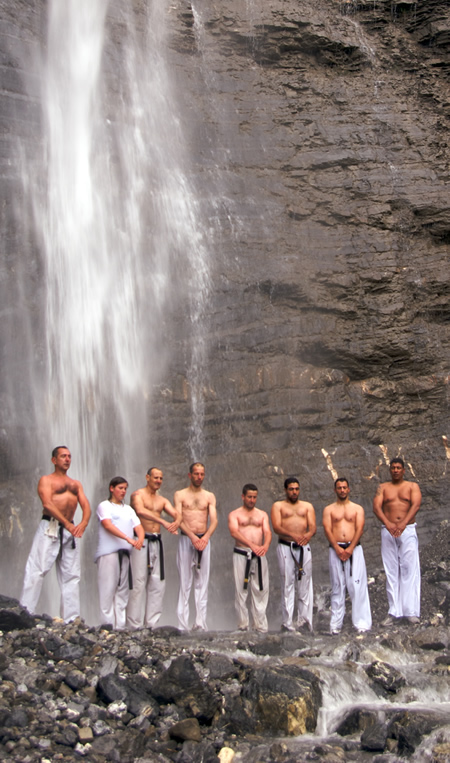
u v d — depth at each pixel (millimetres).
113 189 13070
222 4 16078
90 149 12930
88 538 10898
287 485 8852
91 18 13750
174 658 6484
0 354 10820
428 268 15109
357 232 14914
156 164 13922
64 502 7875
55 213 12102
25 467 10727
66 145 12617
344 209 14984
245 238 14102
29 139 12031
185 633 7789
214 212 14086
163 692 5891
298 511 8898
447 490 13336
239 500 12219
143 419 12094
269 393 13141
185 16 15531
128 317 12578
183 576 8492
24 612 6859
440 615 9406
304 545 8797
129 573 7820
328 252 14602
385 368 14273
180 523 8461
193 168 14398
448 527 12766
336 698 6270
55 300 11781
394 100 16266
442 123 16266
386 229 15102
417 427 14148
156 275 13102
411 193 15422
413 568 9070
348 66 16484
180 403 12445
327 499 12742
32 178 11898
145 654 6465
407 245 15188
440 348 14664
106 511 7855
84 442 11555
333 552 8789
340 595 8734
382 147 15727
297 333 13812
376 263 14688
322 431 13359
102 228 12672
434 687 6484
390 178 15438
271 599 11539
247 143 15070
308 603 8805
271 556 11891
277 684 6012
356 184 15203
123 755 5289
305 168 15172
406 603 9062
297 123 15523
